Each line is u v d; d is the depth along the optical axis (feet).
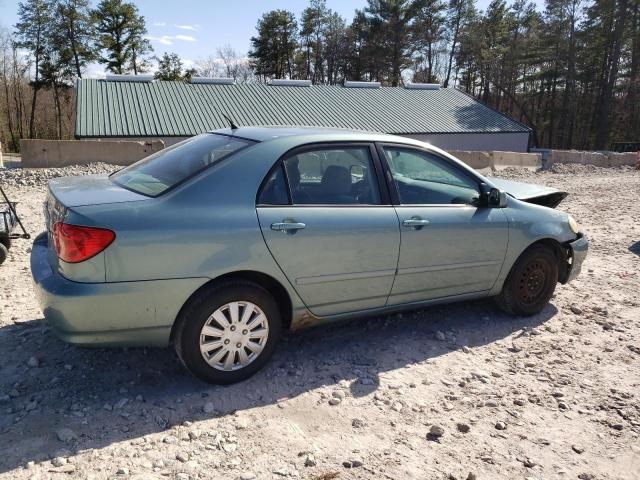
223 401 10.85
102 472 8.61
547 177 58.90
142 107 97.76
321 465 9.07
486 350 13.79
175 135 90.22
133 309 10.07
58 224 10.04
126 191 11.21
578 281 19.52
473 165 62.90
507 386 12.00
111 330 10.11
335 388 11.59
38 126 207.10
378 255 12.45
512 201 15.08
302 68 211.41
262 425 10.12
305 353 13.14
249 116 100.63
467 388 11.85
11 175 41.83
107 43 178.29
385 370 12.50
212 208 10.64
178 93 105.60
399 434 10.08
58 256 10.02
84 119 90.94
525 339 14.51
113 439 9.48
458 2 186.91
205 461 9.02
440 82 200.34
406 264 12.96
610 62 173.47
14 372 11.58
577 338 14.66
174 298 10.34
